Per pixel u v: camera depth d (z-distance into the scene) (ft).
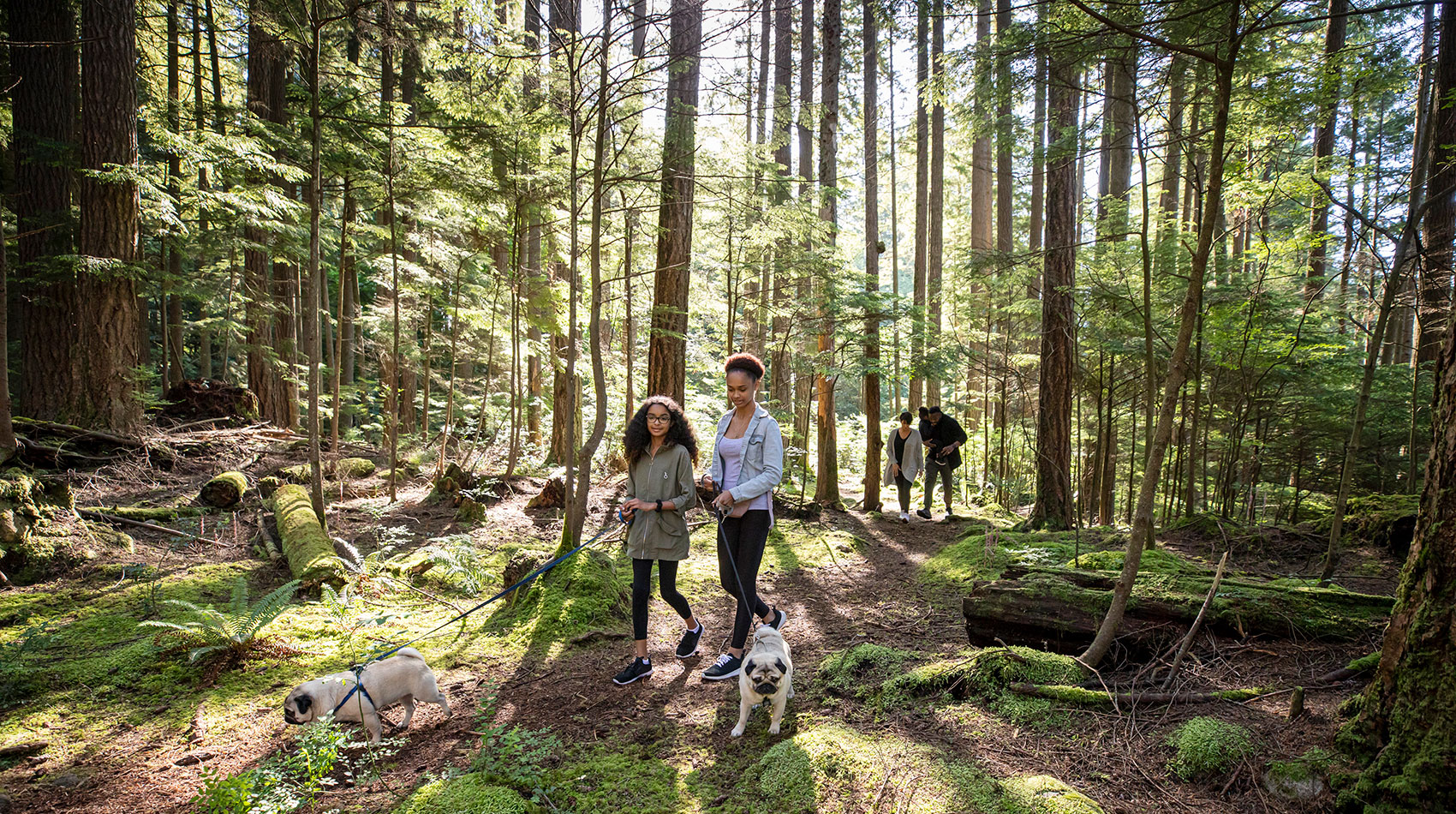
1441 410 7.46
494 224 29.04
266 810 8.16
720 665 12.57
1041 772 8.47
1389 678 7.60
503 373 48.85
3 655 12.21
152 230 31.50
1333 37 23.32
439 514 24.64
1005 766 8.64
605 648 14.28
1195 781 8.18
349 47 49.47
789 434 41.45
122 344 27.37
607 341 42.27
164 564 17.79
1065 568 13.80
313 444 19.69
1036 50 13.80
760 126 46.21
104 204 26.73
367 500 25.44
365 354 60.13
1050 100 24.94
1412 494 21.09
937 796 7.99
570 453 17.84
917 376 33.42
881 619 16.53
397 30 21.70
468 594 17.51
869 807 8.00
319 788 9.04
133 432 26.96
